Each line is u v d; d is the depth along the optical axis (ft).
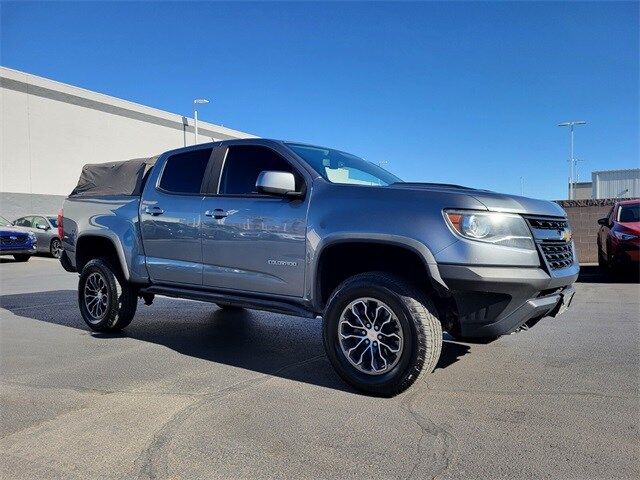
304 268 13.97
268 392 13.15
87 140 100.53
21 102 88.69
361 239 12.76
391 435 10.50
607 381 13.61
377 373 12.62
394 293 12.28
